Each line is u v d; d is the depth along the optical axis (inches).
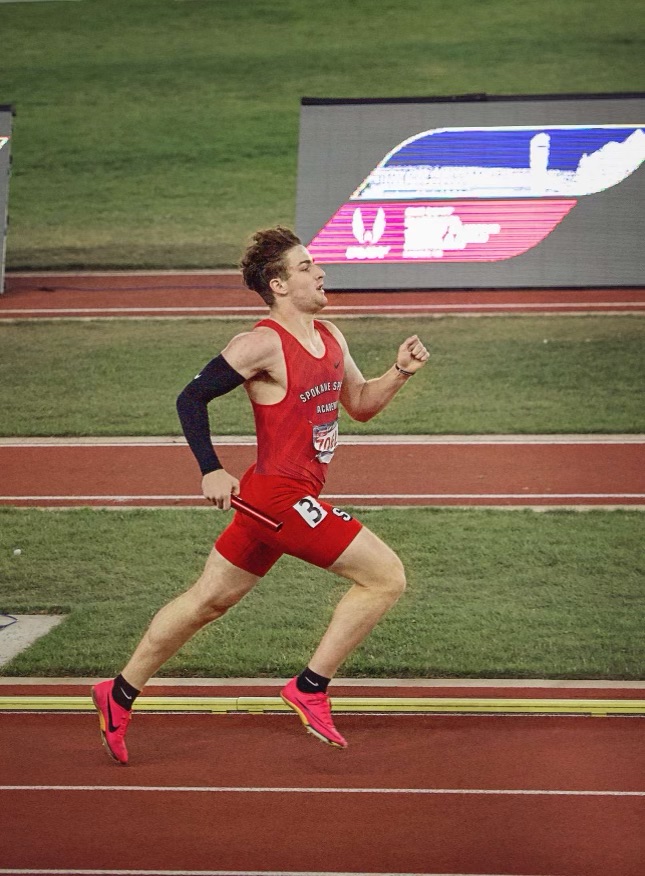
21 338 1836.9
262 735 753.6
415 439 1446.9
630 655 875.4
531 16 2960.1
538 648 891.4
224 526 1189.1
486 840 612.7
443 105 2037.4
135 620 964.6
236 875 581.6
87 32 3041.3
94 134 2637.8
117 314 1930.4
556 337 1772.9
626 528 1154.7
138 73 2866.6
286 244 664.4
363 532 663.1
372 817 639.1
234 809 650.8
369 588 664.4
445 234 1983.3
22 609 998.4
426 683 837.8
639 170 1975.9
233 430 1485.0
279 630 934.4
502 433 1455.5
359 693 821.2
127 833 625.3
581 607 972.6
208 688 836.0
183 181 2456.9
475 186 1995.6
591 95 2021.4
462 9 3029.0
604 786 674.2
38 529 1188.5
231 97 2751.0
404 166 2017.7
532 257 1959.9
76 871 587.8
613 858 593.6
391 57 2832.2
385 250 1988.2
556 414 1505.9
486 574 1049.5
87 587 1044.5
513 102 2030.0
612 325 1812.3
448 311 1903.3
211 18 3070.9
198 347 1777.8
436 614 961.5
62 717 788.6
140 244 2214.6
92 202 2389.3
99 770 704.4
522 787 674.2
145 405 1572.3
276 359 650.2
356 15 3036.4
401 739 743.1
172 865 592.1
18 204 2390.5
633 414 1498.5
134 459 1401.3
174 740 746.8
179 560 1102.4
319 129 2052.2
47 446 1450.5
